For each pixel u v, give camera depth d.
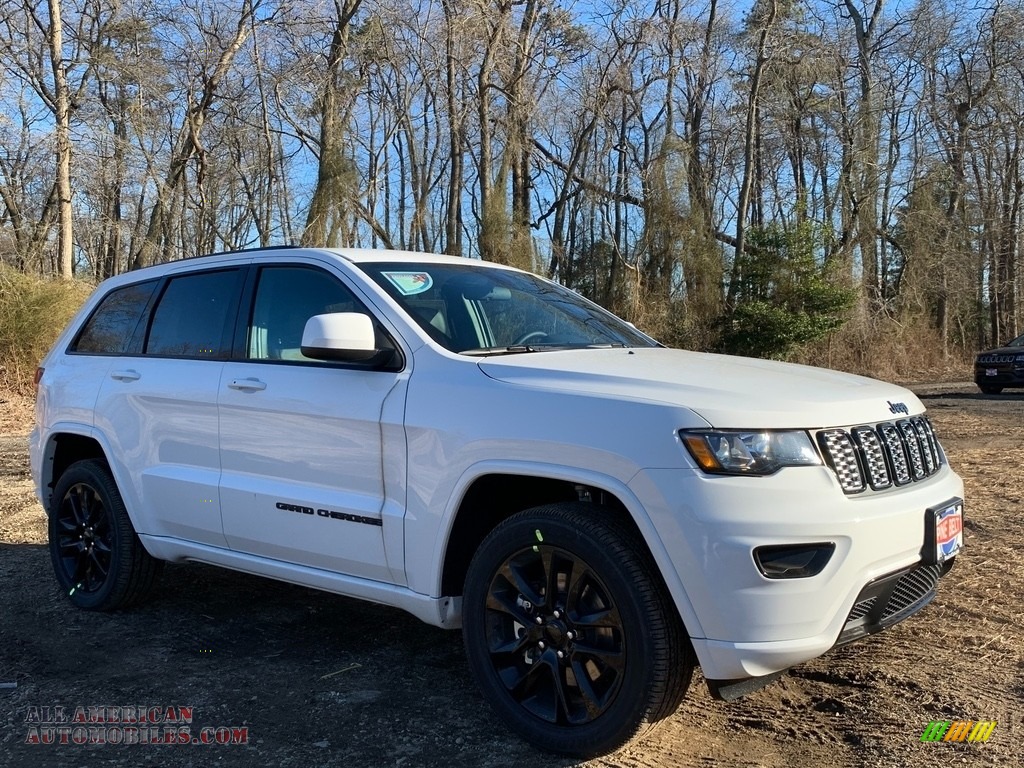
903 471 3.07
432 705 3.43
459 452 3.14
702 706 3.38
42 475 4.98
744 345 25.48
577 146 28.88
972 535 5.56
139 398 4.36
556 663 2.98
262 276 4.12
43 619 4.50
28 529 6.45
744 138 33.81
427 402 3.28
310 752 3.05
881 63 33.25
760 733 3.16
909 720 3.21
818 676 3.63
